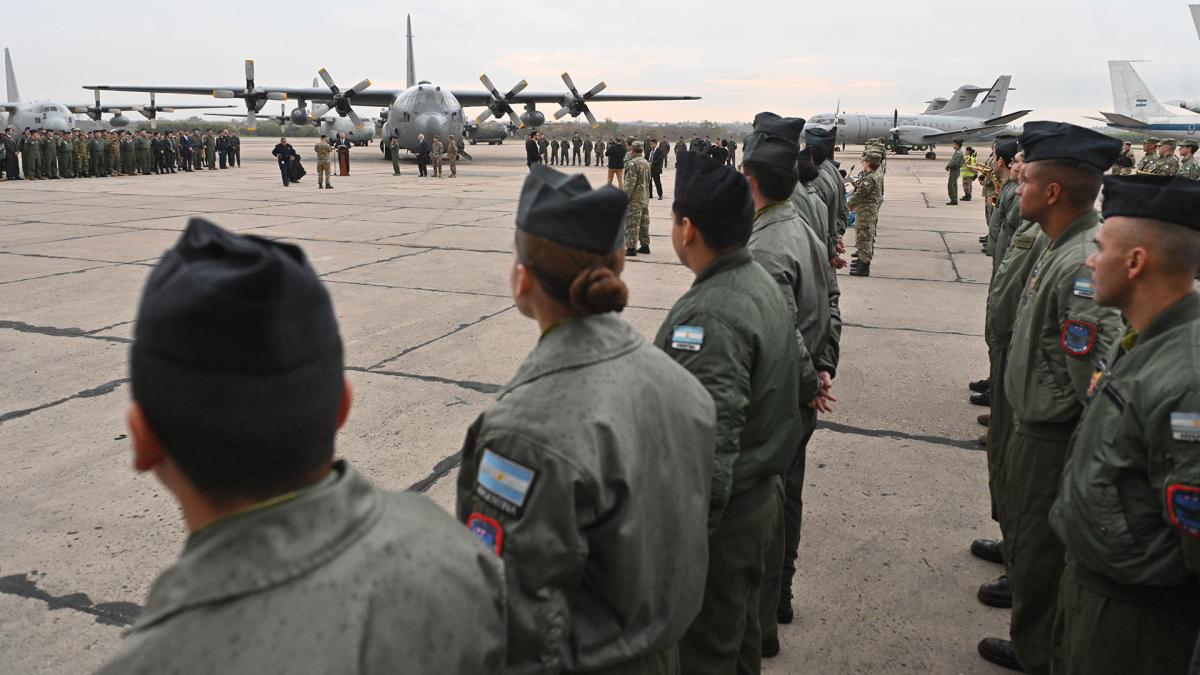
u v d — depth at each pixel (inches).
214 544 33.2
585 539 53.7
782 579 117.5
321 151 821.9
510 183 931.3
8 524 139.6
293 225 528.7
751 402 82.7
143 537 136.1
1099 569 74.0
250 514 33.6
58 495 150.4
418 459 167.2
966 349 258.5
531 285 58.5
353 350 242.7
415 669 35.2
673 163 1419.8
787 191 113.5
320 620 32.7
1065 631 81.8
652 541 58.6
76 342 247.0
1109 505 72.1
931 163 1611.7
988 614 121.4
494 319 282.0
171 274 32.9
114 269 362.3
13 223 521.7
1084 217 104.7
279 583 32.7
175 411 31.9
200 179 972.6
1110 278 73.5
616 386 56.4
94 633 110.7
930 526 146.6
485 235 490.0
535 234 56.1
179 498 35.7
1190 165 545.0
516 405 55.1
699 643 83.4
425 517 40.3
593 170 1270.9
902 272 393.1
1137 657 74.2
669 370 63.0
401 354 239.3
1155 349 70.2
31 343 245.8
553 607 52.9
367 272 365.1
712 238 83.4
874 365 240.4
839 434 187.8
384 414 191.9
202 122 3878.0
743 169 114.5
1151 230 69.7
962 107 1813.5
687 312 81.8
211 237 34.4
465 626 38.1
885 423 194.9
